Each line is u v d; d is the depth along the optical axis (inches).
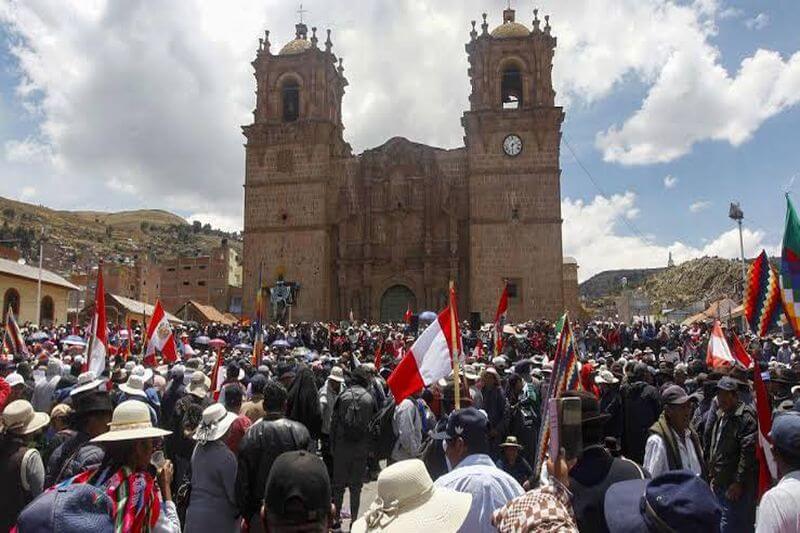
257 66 2689.5
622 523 191.3
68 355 971.3
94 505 202.8
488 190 2439.7
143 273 4562.0
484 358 1079.6
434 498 197.8
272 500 169.9
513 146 2444.6
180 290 4926.2
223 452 359.9
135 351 1291.8
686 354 1459.2
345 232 2561.5
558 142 2436.0
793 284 557.3
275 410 370.6
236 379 593.0
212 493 355.9
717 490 404.5
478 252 2409.0
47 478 334.6
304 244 2529.5
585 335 1701.5
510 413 550.6
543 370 690.2
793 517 219.3
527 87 2522.1
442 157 2554.1
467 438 274.2
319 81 2642.7
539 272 2379.4
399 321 2532.0
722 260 5698.8
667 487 182.9
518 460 444.8
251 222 2573.8
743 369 512.1
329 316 2534.5
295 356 1011.3
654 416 546.6
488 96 2509.8
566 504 200.7
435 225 2529.5
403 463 202.2
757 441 386.9
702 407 520.1
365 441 528.7
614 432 562.9
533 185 2425.0
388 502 196.2
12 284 2385.6
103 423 341.7
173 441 481.1
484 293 2384.4
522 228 2407.7
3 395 475.5
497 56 2546.8
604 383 576.1
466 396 467.2
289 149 2588.6
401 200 2554.1
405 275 2524.6
